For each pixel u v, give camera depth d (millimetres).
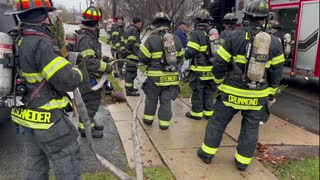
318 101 8555
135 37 7793
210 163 4348
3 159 4336
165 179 3930
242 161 4141
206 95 6000
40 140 2725
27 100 2707
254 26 3834
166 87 5383
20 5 2639
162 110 5418
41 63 2607
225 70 4059
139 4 10469
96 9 4504
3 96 2709
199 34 5605
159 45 5207
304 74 9531
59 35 3027
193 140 5070
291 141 5305
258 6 3773
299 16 9539
